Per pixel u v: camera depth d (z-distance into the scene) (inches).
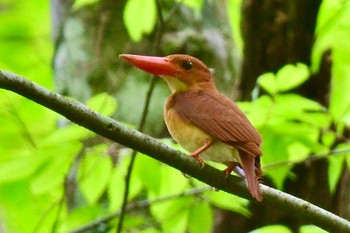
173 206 391.9
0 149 479.5
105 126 289.7
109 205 410.6
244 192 305.3
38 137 494.6
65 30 524.7
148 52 510.6
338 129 392.5
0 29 802.2
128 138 293.1
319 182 442.6
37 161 367.6
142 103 497.0
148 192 416.5
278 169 386.6
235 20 508.1
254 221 439.8
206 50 526.6
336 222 302.8
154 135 492.1
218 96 343.9
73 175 440.8
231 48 542.0
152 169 371.6
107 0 519.2
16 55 766.5
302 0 446.6
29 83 280.2
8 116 428.5
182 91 354.3
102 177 383.6
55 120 498.6
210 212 390.3
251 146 307.3
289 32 447.8
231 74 538.3
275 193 302.8
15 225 485.1
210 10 538.3
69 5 531.8
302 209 302.2
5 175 365.4
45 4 828.0
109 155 382.9
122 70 506.3
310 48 446.6
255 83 450.6
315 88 442.9
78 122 287.7
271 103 379.2
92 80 508.7
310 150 392.5
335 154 385.7
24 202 461.7
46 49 787.4
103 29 515.5
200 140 322.3
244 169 300.5
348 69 414.0
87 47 515.5
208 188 383.9
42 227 427.2
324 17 413.4
